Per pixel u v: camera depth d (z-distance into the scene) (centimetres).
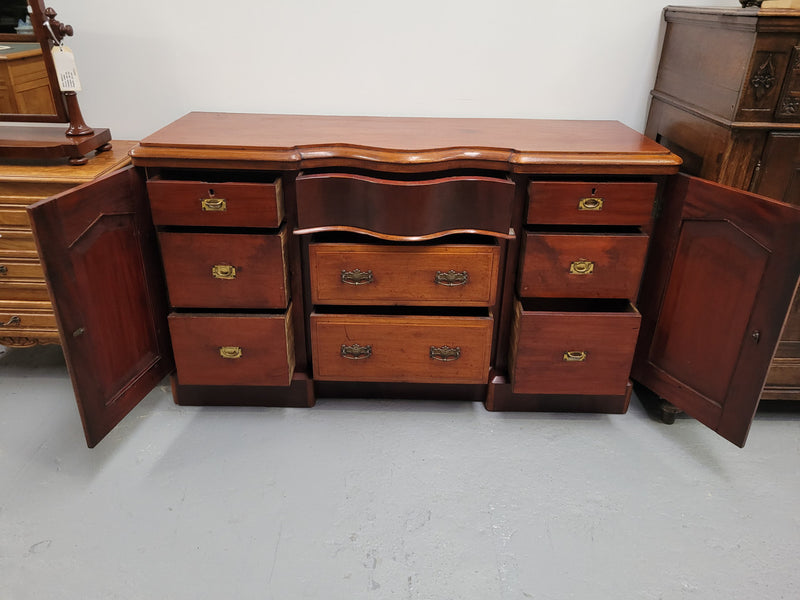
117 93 211
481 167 169
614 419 201
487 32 203
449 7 199
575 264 176
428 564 146
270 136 176
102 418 168
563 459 182
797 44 147
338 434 190
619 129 197
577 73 208
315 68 208
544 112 215
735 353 166
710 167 169
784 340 185
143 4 198
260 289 179
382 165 165
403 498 166
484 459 181
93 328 160
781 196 166
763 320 157
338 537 153
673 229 177
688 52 183
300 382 198
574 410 203
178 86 211
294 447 184
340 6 199
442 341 185
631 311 184
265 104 214
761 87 153
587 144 174
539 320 179
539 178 173
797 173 163
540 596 139
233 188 165
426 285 178
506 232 169
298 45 204
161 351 193
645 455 184
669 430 196
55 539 151
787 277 149
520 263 181
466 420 198
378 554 149
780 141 158
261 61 207
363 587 140
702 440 192
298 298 190
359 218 167
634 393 216
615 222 173
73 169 180
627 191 168
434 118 211
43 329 200
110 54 206
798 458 184
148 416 197
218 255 174
